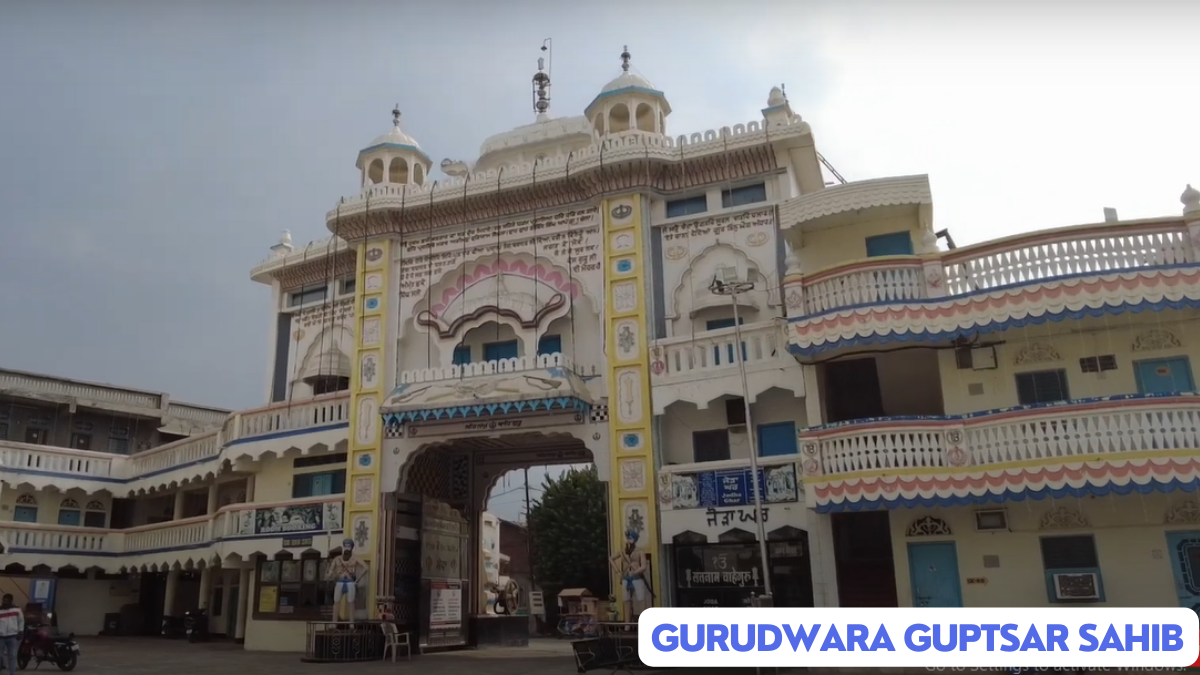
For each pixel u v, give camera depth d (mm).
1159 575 12938
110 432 31000
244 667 16031
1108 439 12680
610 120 21109
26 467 25391
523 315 19438
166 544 24188
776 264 17906
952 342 14766
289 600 20984
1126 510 13328
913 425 13820
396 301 20719
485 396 17844
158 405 32312
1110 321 14094
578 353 18859
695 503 16391
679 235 18844
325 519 19984
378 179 22734
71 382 29969
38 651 15266
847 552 15602
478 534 22594
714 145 18656
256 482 22922
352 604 17984
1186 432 12422
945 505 13359
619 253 18641
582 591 30406
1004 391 14547
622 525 16969
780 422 16969
